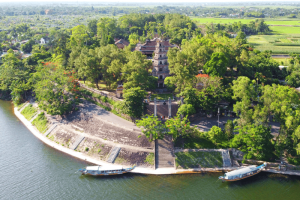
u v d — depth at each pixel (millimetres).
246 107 117688
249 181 102750
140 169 109812
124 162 113688
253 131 106125
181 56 149375
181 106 125188
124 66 147875
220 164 110812
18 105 172000
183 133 116938
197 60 161375
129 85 137750
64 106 144000
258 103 128125
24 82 175250
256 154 110375
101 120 134625
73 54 178250
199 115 135500
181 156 113438
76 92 167375
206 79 137500
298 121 102250
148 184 102062
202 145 116750
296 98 113875
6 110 169000
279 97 111625
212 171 108438
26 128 145500
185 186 100625
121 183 102688
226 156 112312
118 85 153625
